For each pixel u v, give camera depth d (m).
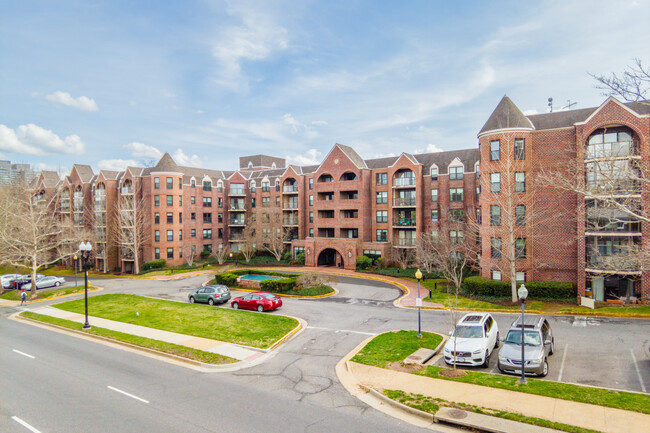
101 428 11.48
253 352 19.27
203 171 68.56
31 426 11.66
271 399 13.61
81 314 29.03
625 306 26.83
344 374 16.12
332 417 12.12
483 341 17.59
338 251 51.56
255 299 29.58
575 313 25.84
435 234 47.44
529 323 17.92
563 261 30.86
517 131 32.16
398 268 47.59
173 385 15.09
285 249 62.56
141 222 58.34
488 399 12.86
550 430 10.63
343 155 53.81
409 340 20.44
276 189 64.19
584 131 28.75
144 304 31.36
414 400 13.02
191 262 56.91
